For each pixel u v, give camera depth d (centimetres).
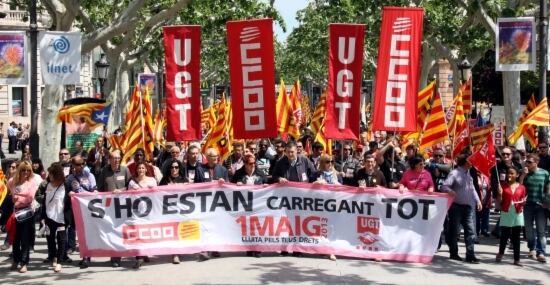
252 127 1294
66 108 1742
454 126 1609
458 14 2897
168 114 1300
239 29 1277
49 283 1047
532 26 1761
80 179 1196
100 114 1884
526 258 1264
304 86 8912
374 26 2789
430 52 3491
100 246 1163
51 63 1584
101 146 1647
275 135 1292
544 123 1598
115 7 2795
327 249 1205
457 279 1077
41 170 1324
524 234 1502
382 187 1215
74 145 1861
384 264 1175
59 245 1145
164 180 1238
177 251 1180
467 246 1218
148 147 1623
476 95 4703
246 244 1211
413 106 1263
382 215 1204
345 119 1275
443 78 5725
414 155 1398
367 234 1206
